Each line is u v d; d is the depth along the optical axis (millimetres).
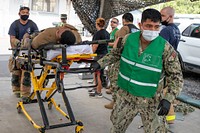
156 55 2064
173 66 2074
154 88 2121
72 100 4688
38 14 14898
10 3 13930
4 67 6984
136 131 3545
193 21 7184
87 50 2975
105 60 2375
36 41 3039
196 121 4082
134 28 4031
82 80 6055
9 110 3992
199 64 6781
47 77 3359
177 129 3721
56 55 2918
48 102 4105
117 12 5621
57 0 15211
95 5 5676
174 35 3340
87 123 3738
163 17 3389
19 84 4566
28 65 3361
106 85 5438
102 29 4578
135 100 2209
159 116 2211
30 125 3541
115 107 2359
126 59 2162
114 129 2393
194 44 6863
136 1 5168
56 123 3670
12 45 4387
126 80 2182
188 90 6121
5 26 14008
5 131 3312
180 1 17688
